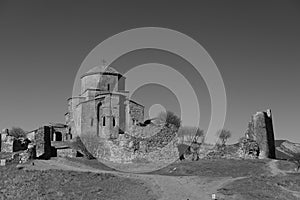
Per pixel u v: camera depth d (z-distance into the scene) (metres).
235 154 65.75
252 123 68.75
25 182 41.56
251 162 60.16
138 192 41.22
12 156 52.22
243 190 42.91
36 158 55.25
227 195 41.12
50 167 48.91
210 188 44.00
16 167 47.16
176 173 53.88
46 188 40.12
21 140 63.34
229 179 48.34
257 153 65.88
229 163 59.31
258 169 55.53
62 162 55.16
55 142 75.88
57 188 40.38
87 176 45.19
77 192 39.66
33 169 46.56
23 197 37.50
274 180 48.09
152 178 47.25
